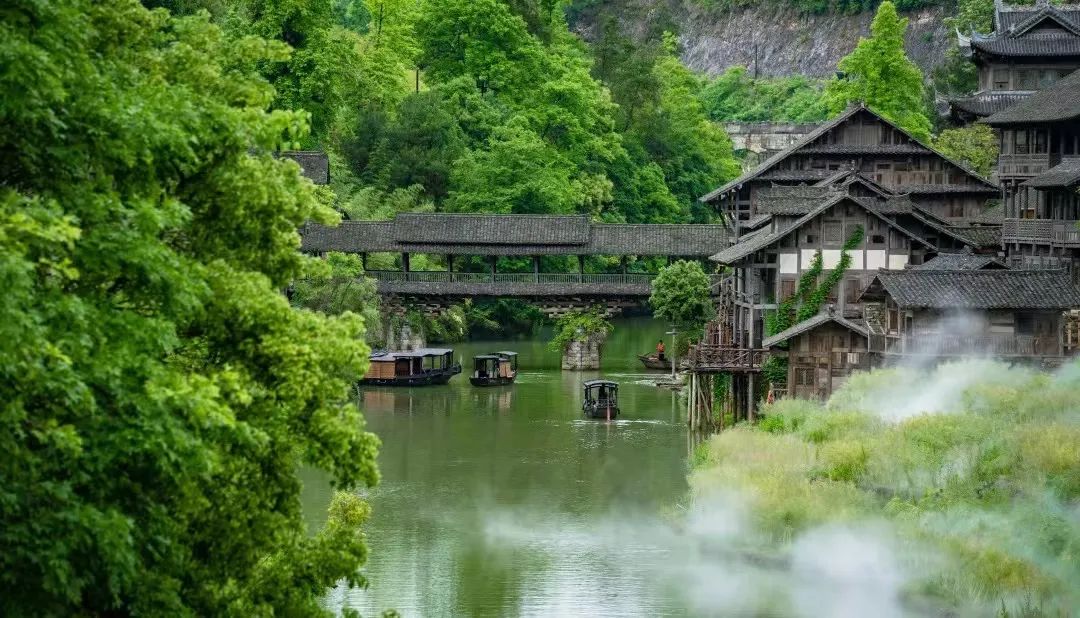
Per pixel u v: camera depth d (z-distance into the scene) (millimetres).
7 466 22938
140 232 25984
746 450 66438
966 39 126562
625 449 81625
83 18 26453
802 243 90062
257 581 30891
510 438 85375
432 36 175750
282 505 30453
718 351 84125
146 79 29266
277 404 29031
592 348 120938
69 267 24438
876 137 107812
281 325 29391
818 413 70312
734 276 104812
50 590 23422
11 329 21547
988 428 60781
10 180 26047
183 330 29141
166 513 27328
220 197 30203
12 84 23547
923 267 83438
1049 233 85875
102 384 24219
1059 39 113375
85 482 24703
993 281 74812
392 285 119875
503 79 170875
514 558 58156
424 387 109688
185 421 25125
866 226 89688
